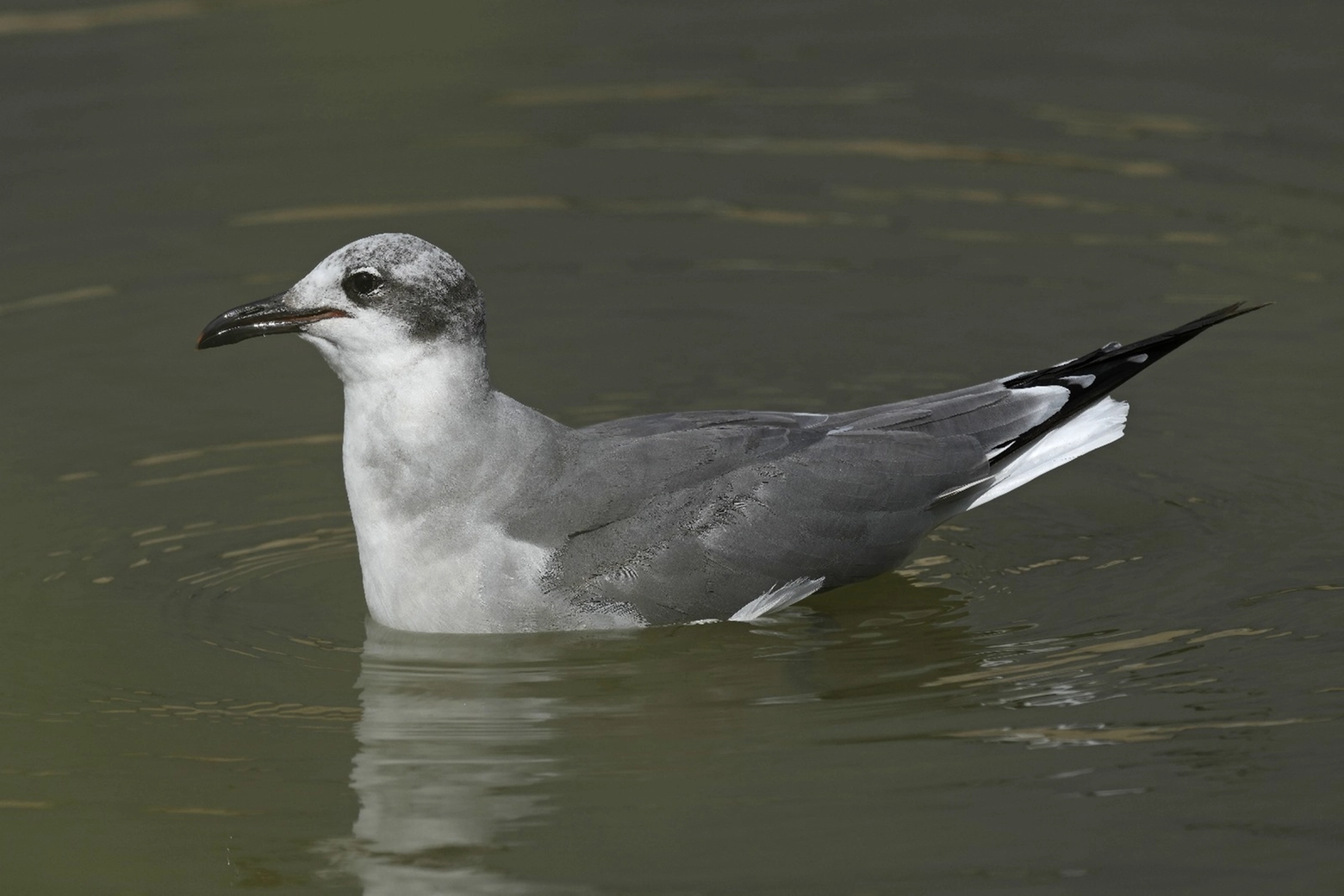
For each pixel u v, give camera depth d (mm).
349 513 14211
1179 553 13094
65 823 9883
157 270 18406
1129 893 8930
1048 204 19500
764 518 12281
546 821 9758
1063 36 24016
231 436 15500
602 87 22969
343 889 9180
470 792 10094
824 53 23828
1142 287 17578
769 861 9297
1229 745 10320
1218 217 18938
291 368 16953
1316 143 20344
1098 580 12789
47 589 12883
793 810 9797
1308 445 14641
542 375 16391
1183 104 21594
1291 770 10008
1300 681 11062
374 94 22734
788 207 19812
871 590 12945
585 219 19688
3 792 10195
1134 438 15039
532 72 23422
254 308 11836
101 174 20453
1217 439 14883
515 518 11930
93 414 15820
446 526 11859
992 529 13828
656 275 18453
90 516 14047
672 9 25672
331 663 11812
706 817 9750
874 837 9500
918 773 10164
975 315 17266
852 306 17625
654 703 11195
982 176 20266
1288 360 16094
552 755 10523
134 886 9266
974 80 22688
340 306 11688
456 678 11570
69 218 19484
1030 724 10711
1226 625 11914
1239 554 13000
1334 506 13641
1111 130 21078
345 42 24484
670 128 21812
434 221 19547
